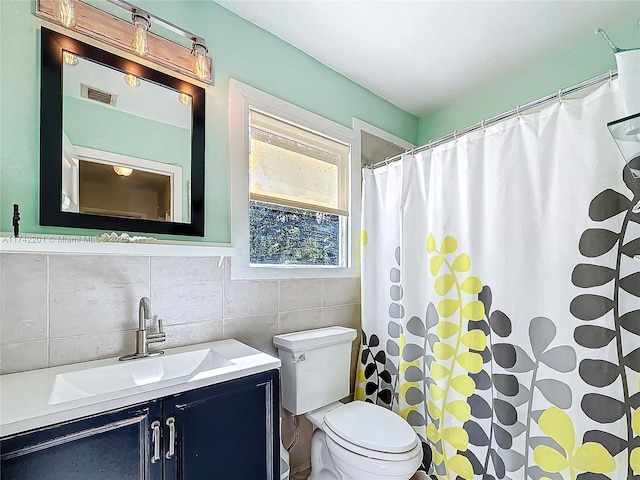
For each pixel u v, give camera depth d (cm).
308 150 199
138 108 133
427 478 172
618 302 115
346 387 182
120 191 127
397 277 199
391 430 144
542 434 130
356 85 226
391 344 200
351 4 157
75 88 119
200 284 146
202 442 103
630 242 113
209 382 105
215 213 153
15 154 108
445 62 202
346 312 212
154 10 139
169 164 140
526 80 210
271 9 161
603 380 117
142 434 92
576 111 126
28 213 109
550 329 130
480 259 154
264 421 118
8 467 73
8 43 108
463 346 158
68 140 117
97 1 125
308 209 197
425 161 183
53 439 79
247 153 166
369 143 234
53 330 111
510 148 144
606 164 118
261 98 173
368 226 213
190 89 147
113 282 123
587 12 160
